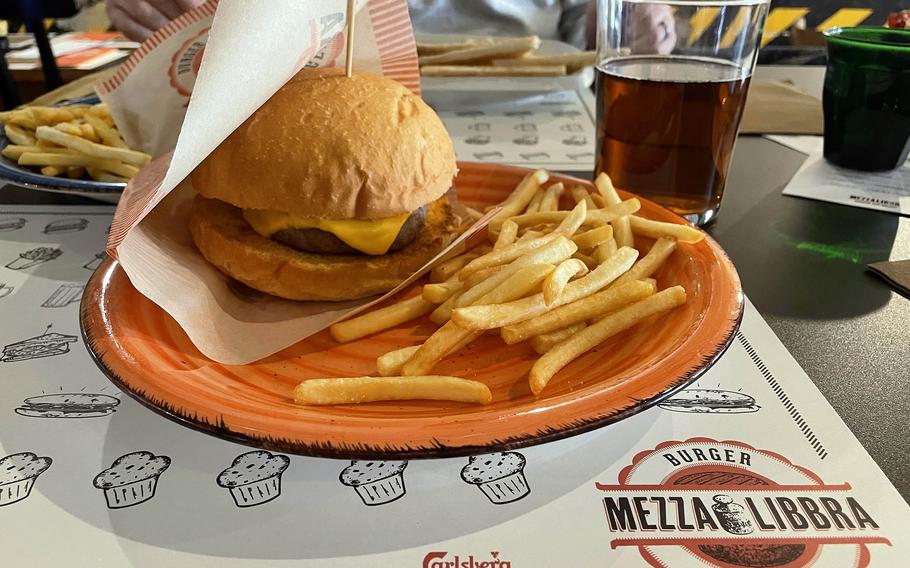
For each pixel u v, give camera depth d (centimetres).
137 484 20
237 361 25
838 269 34
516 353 27
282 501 20
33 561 17
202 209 31
